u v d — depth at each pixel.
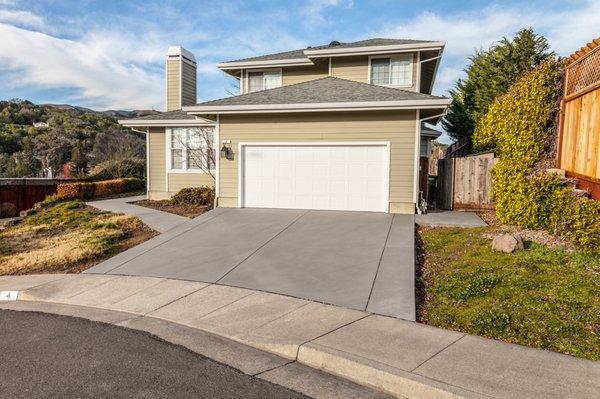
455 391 3.42
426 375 3.70
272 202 12.87
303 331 4.88
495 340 4.50
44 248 10.20
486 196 12.27
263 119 12.75
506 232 8.68
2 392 3.67
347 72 16.42
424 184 12.85
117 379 3.90
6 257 9.57
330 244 8.91
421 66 16.80
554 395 3.35
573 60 9.52
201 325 5.33
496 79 18.11
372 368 3.86
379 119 11.95
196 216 12.65
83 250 9.38
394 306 5.63
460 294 5.77
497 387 3.48
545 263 6.58
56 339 4.98
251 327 5.13
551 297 5.40
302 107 12.02
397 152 11.88
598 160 7.83
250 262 8.03
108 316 5.82
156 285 7.11
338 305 5.77
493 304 5.37
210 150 17.02
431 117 11.96
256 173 12.93
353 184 12.24
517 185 9.12
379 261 7.66
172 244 9.63
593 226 6.72
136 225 11.97
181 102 19.36
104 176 24.25
